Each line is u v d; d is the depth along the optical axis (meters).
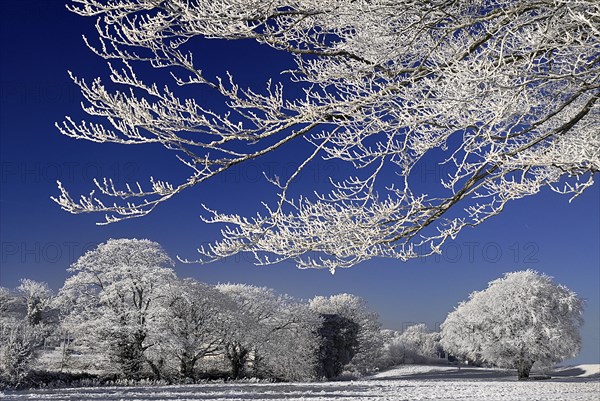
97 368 33.66
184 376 34.41
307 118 5.25
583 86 5.03
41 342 29.11
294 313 40.44
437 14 4.85
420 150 5.80
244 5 4.56
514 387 27.94
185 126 5.09
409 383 31.27
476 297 41.94
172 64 5.37
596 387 28.03
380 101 5.23
